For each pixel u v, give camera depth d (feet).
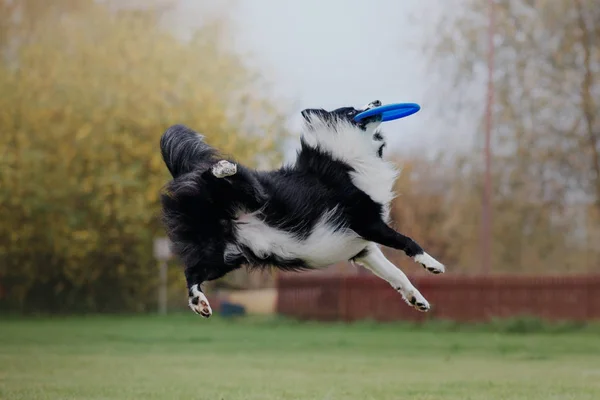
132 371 34.55
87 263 82.89
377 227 22.58
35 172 80.12
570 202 90.38
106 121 81.25
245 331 61.00
